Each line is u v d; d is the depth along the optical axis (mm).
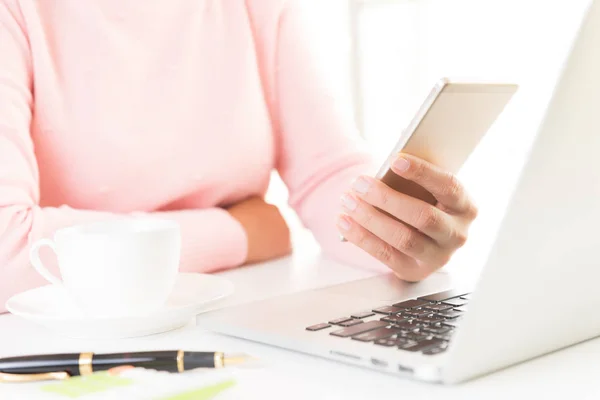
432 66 3035
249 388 470
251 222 1027
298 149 1192
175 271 649
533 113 2789
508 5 2889
